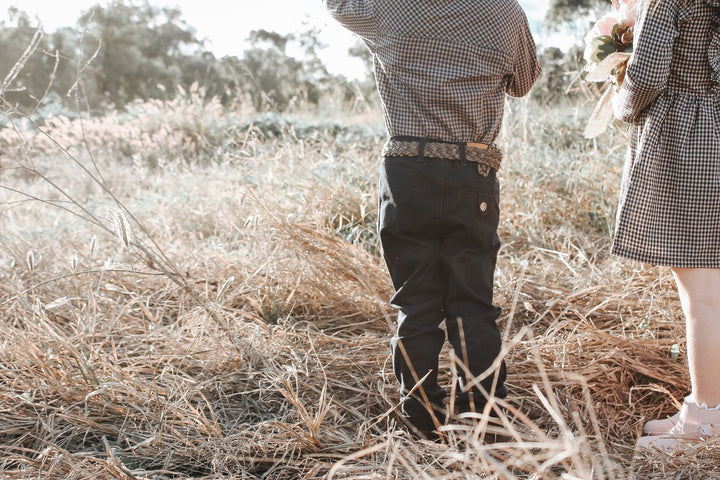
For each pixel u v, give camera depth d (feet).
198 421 6.38
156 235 13.42
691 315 6.07
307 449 6.18
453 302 6.48
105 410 6.96
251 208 12.62
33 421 6.70
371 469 5.61
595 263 11.03
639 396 7.30
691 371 6.17
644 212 6.04
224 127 27.76
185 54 81.56
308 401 7.23
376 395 7.18
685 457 5.65
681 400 7.10
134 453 6.14
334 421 6.80
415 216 6.26
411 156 6.26
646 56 5.60
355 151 15.93
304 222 11.35
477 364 6.32
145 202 16.83
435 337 6.45
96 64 66.85
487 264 6.54
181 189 16.76
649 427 6.57
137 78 74.23
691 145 5.81
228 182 15.65
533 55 6.89
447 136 6.27
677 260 5.95
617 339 7.77
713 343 5.95
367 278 9.30
